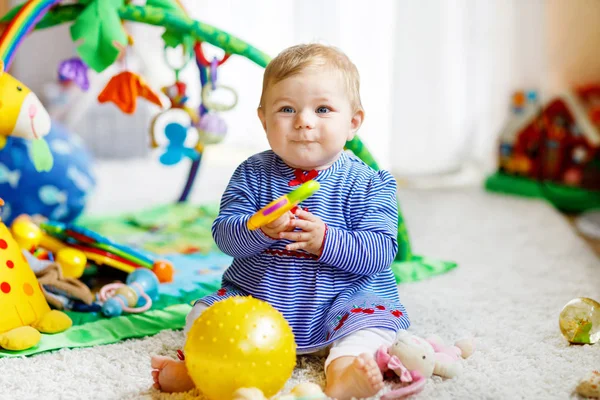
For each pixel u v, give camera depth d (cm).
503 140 262
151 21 138
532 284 148
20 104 119
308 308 102
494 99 262
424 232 198
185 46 143
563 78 257
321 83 103
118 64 279
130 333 115
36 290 118
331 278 104
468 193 254
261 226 98
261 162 112
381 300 103
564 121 250
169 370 93
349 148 135
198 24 139
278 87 104
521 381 97
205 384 85
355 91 108
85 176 184
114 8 134
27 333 106
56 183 176
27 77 287
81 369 101
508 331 118
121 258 140
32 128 122
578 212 242
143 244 173
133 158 300
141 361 104
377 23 246
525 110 257
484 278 152
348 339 95
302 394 84
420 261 159
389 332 98
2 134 122
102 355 107
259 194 109
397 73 250
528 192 249
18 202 173
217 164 288
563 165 251
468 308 130
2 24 134
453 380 97
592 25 252
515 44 256
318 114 104
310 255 104
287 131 104
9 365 101
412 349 94
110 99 146
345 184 108
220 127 168
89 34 129
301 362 103
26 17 127
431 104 257
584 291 142
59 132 185
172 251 168
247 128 295
